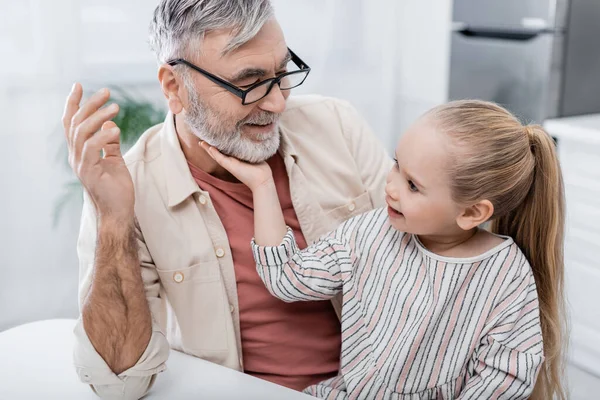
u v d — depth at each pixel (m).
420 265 1.16
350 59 3.06
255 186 1.26
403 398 1.16
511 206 1.13
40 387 1.16
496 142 1.08
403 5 3.10
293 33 2.94
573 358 2.49
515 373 1.09
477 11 2.78
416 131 1.10
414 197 1.11
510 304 1.12
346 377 1.20
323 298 1.25
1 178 2.43
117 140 1.15
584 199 2.38
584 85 2.67
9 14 2.35
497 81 2.75
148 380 1.15
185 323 1.33
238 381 1.18
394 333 1.16
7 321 2.53
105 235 1.16
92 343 1.13
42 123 2.46
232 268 1.33
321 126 1.48
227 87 1.20
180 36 1.22
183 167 1.30
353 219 1.26
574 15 2.57
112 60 2.55
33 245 2.52
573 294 2.46
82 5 2.47
